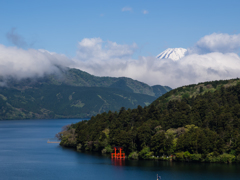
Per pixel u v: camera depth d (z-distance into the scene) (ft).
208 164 653.30
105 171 631.56
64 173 627.05
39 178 594.65
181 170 613.93
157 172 606.14
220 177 564.71
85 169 654.12
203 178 560.61
